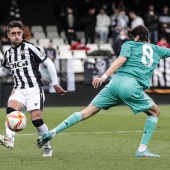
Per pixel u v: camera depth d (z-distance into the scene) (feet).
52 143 91.30
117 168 68.08
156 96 170.50
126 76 74.13
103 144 90.07
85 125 117.19
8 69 77.20
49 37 221.87
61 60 165.89
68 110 150.41
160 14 213.66
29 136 100.63
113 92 74.13
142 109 74.38
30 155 78.43
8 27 74.59
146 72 74.38
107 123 120.67
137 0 225.97
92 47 207.72
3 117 126.62
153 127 75.92
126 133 104.99
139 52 74.38
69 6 227.20
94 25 209.77
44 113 140.05
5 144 71.15
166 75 171.01
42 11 235.40
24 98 74.74
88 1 221.25
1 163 71.77
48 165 70.18
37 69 75.31
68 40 212.23
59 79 165.78
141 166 69.46
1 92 161.27
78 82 166.81
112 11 233.35
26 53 74.54
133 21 204.74
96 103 74.74
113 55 179.73
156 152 81.20
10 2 225.15
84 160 73.87
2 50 177.88
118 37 188.85
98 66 167.94
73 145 88.89
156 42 204.74
